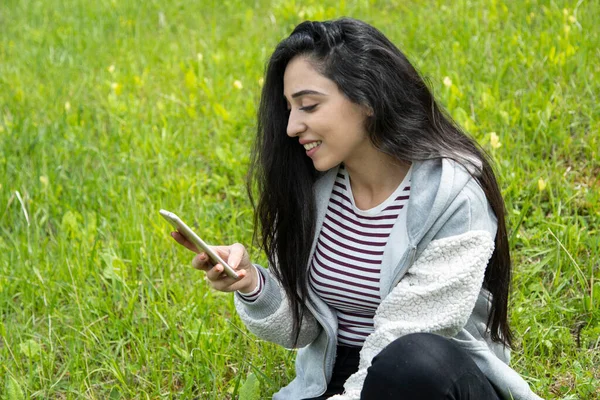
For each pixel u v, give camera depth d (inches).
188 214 169.6
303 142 97.4
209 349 134.0
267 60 102.4
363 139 97.3
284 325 106.7
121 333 141.5
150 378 132.6
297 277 103.6
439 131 98.0
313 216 102.2
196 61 236.8
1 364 136.4
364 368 95.3
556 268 143.6
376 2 260.4
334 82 94.4
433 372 84.7
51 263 160.2
